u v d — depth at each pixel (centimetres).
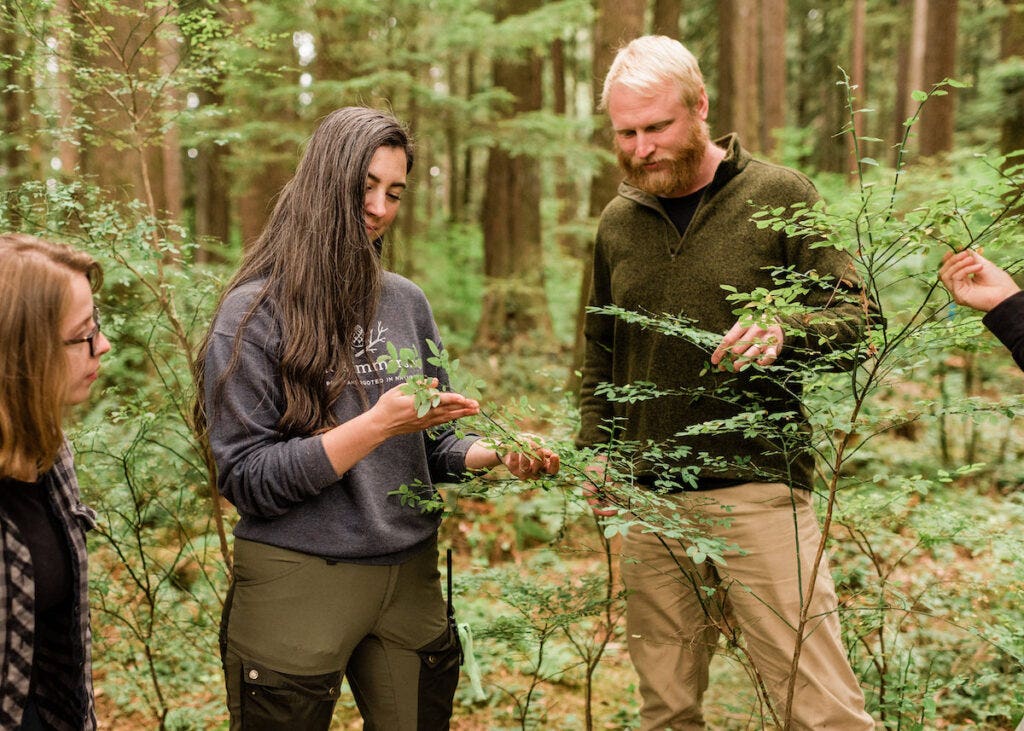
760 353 159
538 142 664
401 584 175
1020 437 545
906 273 169
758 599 185
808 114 2009
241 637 164
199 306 250
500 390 850
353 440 148
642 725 229
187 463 252
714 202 206
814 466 211
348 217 166
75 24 253
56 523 143
